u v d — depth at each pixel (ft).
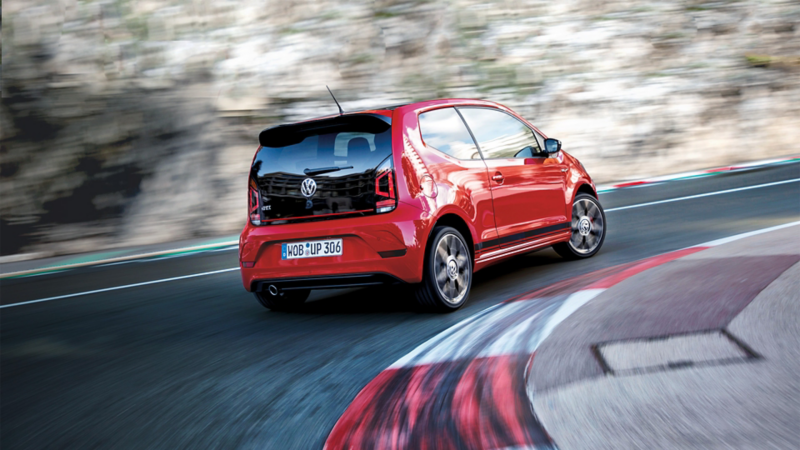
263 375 12.80
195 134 48.29
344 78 57.26
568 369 10.55
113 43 55.83
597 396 9.36
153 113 49.75
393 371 12.05
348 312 17.54
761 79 57.77
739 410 8.35
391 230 15.69
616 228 26.71
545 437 8.38
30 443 10.47
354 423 9.81
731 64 59.62
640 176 48.44
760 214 25.73
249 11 61.21
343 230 16.12
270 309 18.81
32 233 42.88
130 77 53.31
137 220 43.01
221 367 13.61
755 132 52.70
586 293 15.55
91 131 48.03
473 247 17.15
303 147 16.97
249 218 17.69
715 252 18.11
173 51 56.49
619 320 12.75
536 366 10.94
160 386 12.76
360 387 11.46
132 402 11.96
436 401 10.16
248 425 10.31
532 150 20.02
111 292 24.12
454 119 17.84
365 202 16.03
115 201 44.50
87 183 45.47
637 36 62.23
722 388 9.02
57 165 46.37
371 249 15.90
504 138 19.19
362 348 13.91
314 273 16.56
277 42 59.21
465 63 59.36
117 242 41.50
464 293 16.67
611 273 17.87
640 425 8.32
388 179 15.84
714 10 65.46
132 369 14.14
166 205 43.78
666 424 8.25
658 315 12.66
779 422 7.93
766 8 65.62
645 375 9.82
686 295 13.78
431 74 58.34
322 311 18.02
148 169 46.06
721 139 52.01
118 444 10.09
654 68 59.47
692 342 10.87
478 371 11.23
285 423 10.22
